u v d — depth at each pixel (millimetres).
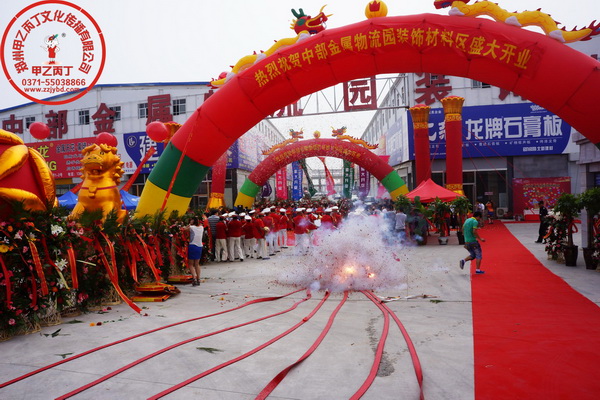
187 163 10758
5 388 3891
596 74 8070
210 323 6137
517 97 24578
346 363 4430
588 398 3494
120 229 7754
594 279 8398
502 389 3693
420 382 3740
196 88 27391
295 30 10141
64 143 27719
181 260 10203
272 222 15469
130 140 28078
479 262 9438
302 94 10258
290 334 5527
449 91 25000
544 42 8422
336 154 22344
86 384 3953
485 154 25000
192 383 3939
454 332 5418
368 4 9625
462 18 8977
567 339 4961
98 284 7398
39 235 6137
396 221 16266
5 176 6062
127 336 5527
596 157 13680
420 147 19938
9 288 5559
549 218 10844
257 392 3748
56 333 5699
